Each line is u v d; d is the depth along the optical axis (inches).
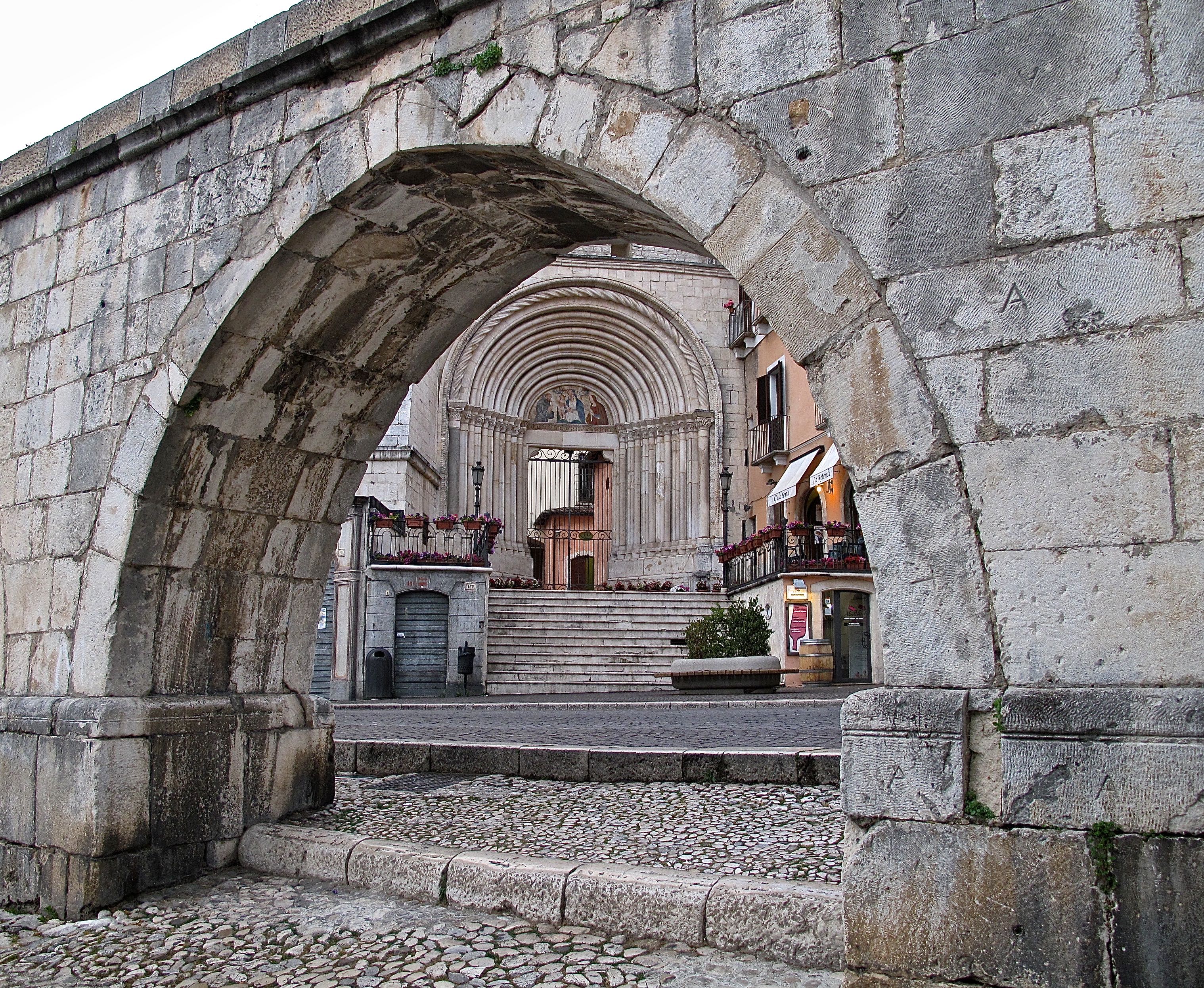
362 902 226.7
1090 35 154.1
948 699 151.3
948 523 156.3
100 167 281.1
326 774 303.9
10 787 260.4
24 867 251.6
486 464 1225.4
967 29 163.0
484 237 261.3
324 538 303.6
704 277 1288.1
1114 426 147.4
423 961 186.4
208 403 257.9
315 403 280.5
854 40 172.1
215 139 257.4
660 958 184.5
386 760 395.2
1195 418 142.8
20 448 292.0
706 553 1211.2
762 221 177.0
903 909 150.8
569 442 1305.4
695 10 188.7
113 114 283.4
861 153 169.5
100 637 253.9
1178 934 133.9
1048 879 141.9
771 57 179.5
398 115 222.8
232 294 246.2
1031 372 153.1
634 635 1010.7
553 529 1396.4
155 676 262.1
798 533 917.8
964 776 148.8
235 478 271.9
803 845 251.0
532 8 207.6
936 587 156.3
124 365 266.1
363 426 298.0
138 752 246.4
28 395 292.8
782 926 183.3
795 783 341.1
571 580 1536.7
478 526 978.7
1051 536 149.3
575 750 367.2
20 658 278.7
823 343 170.1
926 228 162.9
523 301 1234.6
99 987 184.4
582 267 1257.4
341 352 275.9
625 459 1291.8
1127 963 136.3
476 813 301.3
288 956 193.9
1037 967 141.2
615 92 195.3
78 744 243.1
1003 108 159.2
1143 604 143.0
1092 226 151.3
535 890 210.4
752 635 882.1
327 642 905.5
